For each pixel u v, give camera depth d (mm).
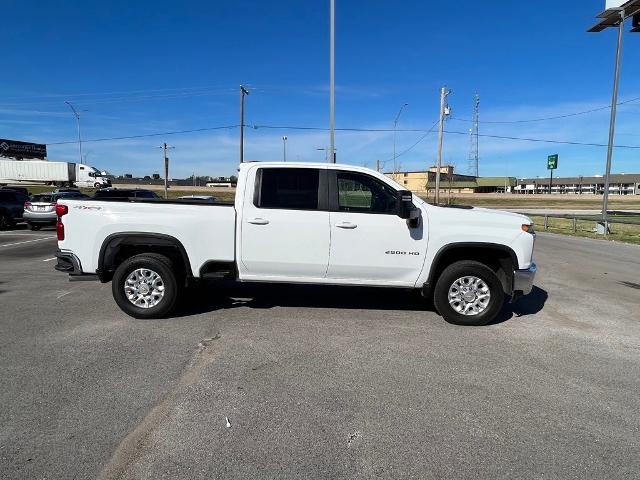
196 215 5703
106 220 5695
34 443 3025
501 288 5699
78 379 3998
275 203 5707
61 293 7219
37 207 18938
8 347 4754
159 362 4402
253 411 3500
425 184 104688
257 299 6832
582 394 3895
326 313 6160
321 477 2744
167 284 5715
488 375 4250
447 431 3281
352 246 5660
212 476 2729
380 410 3559
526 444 3139
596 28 23953
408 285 5816
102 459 2869
